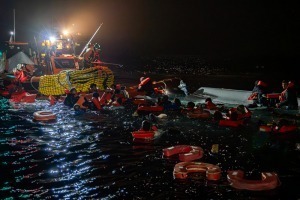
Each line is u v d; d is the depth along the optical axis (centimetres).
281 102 1350
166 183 677
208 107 1380
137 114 1276
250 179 700
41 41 1995
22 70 1800
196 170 724
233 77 2695
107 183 677
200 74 2931
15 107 1452
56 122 1175
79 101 1396
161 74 2928
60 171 736
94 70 1711
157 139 971
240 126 1116
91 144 923
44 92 1664
